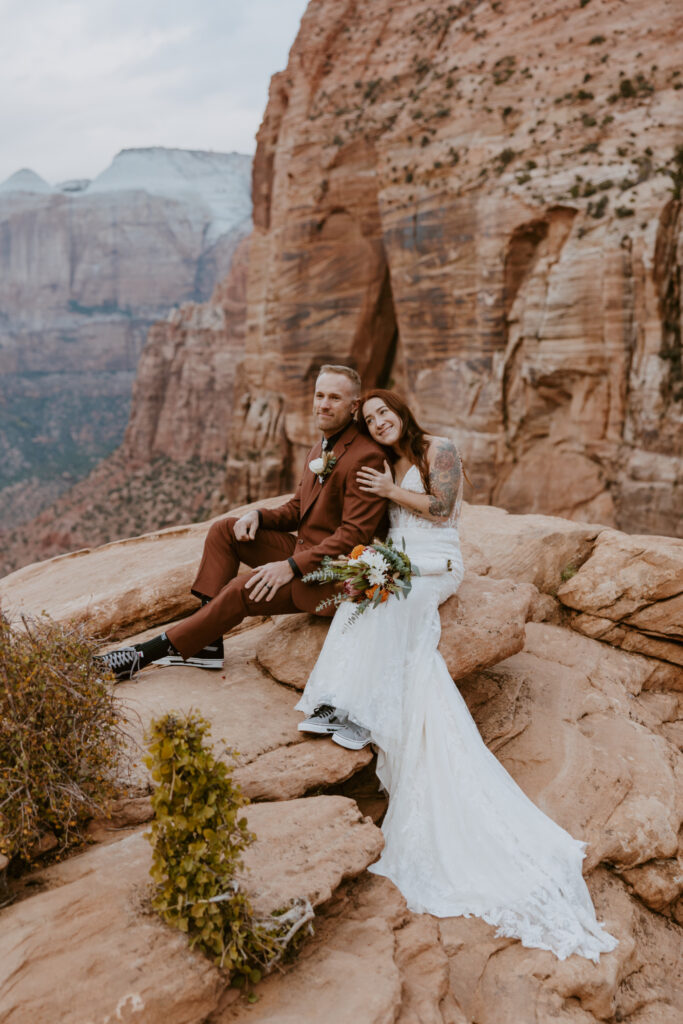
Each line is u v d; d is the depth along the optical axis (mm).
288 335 46312
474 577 5461
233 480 53219
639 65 32781
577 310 32125
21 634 3590
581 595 6305
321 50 45344
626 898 4277
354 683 4180
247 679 4754
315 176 43219
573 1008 3559
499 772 4137
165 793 2949
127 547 7230
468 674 4656
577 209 32312
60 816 3336
